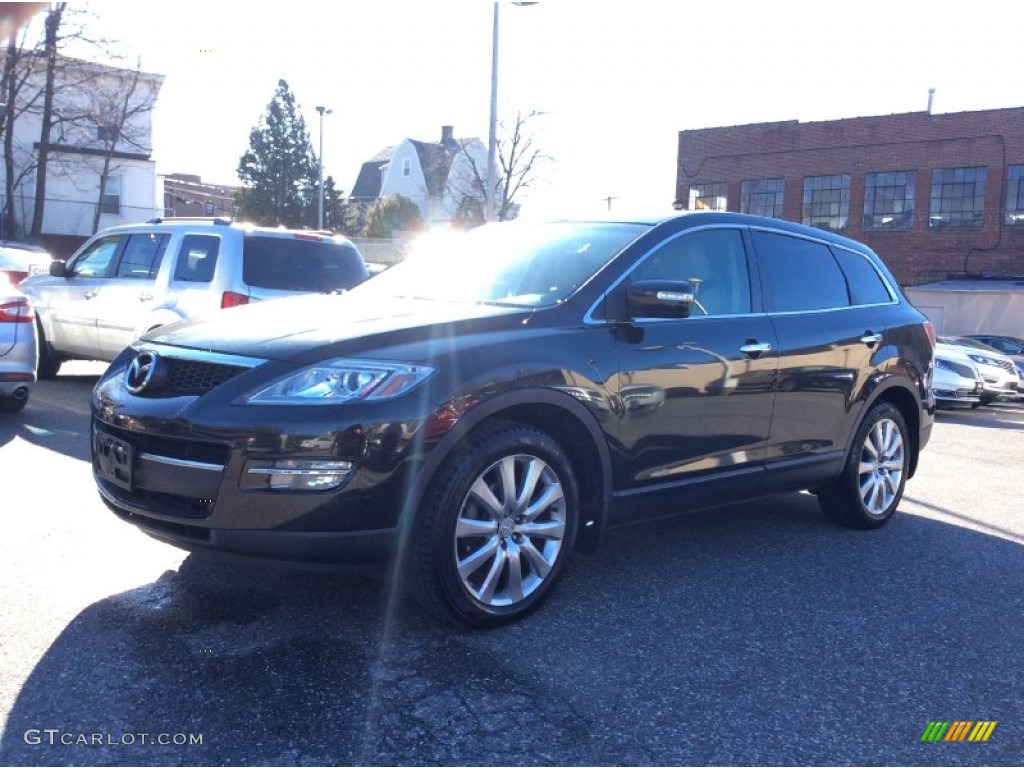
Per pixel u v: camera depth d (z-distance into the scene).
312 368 3.68
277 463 3.53
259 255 8.73
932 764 3.15
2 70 31.22
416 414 3.66
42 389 10.02
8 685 3.34
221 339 3.98
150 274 9.23
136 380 3.99
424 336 3.91
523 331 4.14
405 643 3.84
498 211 37.03
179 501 3.72
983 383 16.64
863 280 6.14
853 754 3.18
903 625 4.37
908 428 6.41
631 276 4.61
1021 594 4.89
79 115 33.38
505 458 3.94
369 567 3.71
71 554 4.68
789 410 5.26
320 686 3.43
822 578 5.00
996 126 28.44
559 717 3.31
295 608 4.14
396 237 43.09
